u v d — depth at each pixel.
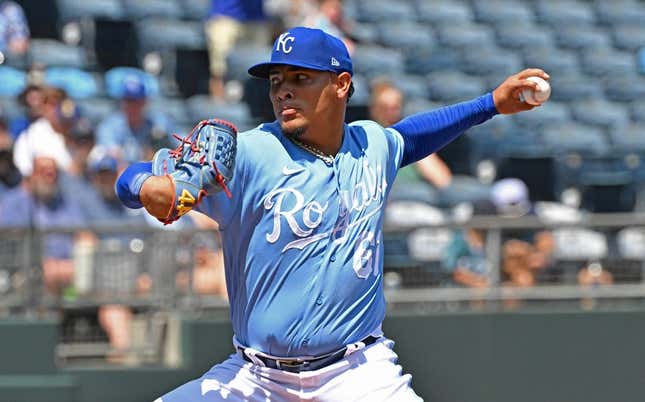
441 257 31.56
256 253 15.21
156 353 30.56
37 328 29.53
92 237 30.44
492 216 34.56
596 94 50.38
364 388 15.53
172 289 30.61
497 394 31.19
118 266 30.50
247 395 15.67
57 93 33.09
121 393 29.91
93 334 30.39
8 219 30.83
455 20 54.12
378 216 15.74
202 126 14.15
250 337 15.51
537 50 52.06
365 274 15.50
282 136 15.41
